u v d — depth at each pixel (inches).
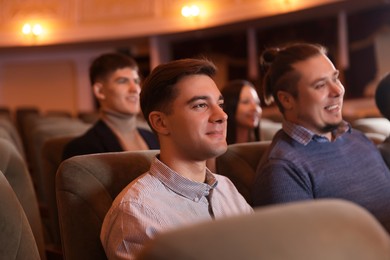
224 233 19.4
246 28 357.4
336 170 69.6
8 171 75.5
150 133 106.6
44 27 388.8
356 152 73.5
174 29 360.5
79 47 415.8
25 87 450.0
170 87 53.1
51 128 134.0
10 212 54.0
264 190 67.5
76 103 446.6
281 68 72.1
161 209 51.3
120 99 100.3
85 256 58.1
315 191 68.0
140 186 52.9
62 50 430.6
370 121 120.9
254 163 78.7
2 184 55.2
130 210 50.5
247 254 18.7
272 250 19.0
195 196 54.1
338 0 284.7
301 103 70.4
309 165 68.2
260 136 116.4
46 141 101.3
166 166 53.6
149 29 368.5
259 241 19.2
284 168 67.4
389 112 85.5
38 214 76.8
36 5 389.4
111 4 379.2
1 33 390.3
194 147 52.7
